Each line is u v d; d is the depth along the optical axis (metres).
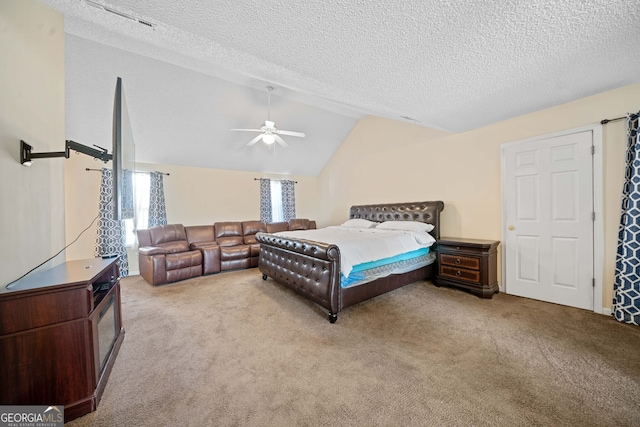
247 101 4.11
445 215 3.84
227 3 1.24
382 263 2.86
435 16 1.32
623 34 1.48
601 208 2.44
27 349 1.21
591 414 1.26
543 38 1.51
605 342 1.93
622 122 2.31
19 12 1.47
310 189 7.01
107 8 1.30
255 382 1.54
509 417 1.25
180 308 2.77
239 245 5.04
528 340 1.98
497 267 3.21
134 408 1.34
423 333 2.13
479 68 1.87
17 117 1.43
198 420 1.26
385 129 4.81
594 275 2.49
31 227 1.55
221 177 5.52
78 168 3.94
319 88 2.24
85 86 3.14
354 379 1.56
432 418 1.25
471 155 3.51
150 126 3.99
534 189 2.89
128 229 4.42
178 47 1.66
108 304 1.76
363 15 1.32
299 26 1.41
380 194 4.96
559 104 2.65
